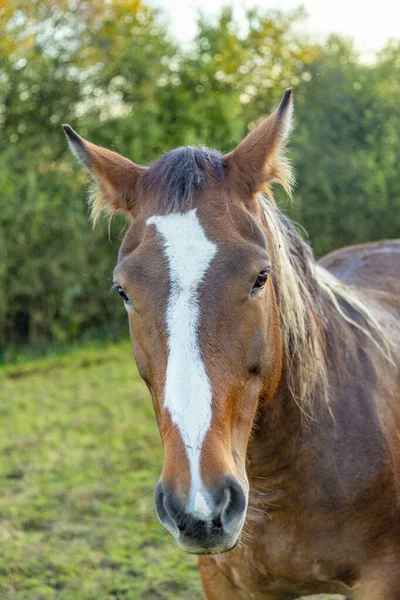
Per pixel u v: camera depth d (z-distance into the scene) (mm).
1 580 3469
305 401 2105
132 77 9195
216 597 2350
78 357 8070
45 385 6930
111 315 9031
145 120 8875
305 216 9742
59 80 9156
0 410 6176
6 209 8516
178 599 3242
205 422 1597
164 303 1674
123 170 2021
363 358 2348
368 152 9875
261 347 1775
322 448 2123
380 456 2178
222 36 9430
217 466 1566
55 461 4895
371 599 2186
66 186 8797
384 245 3541
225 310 1674
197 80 9367
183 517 1527
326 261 3645
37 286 8617
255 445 2088
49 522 4062
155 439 5215
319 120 9906
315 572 2184
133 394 6391
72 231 8672
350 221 9844
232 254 1708
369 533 2156
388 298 2928
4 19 9133
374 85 10031
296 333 2092
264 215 2049
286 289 2070
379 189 9844
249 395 1780
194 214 1771
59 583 3457
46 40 9273
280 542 2150
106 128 8938
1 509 4215
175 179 1827
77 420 5770
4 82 9031
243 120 9422
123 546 3719
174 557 3576
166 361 1651
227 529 1557
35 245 8672
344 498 2121
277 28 9836
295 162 9570
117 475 4645
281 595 2291
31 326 8828
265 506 2135
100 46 9289
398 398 2381
